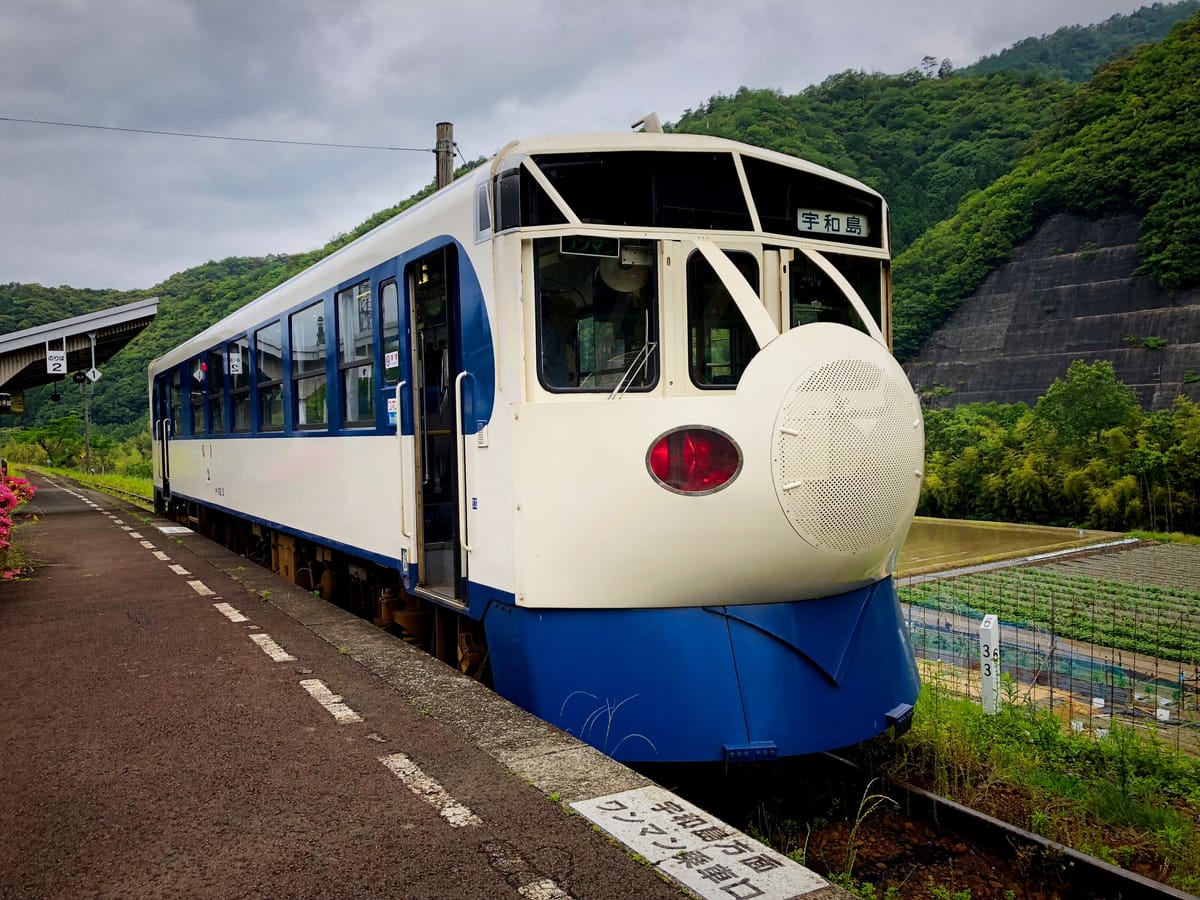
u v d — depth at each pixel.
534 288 4.27
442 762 3.76
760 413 4.00
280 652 5.64
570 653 4.22
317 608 7.03
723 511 4.01
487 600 4.62
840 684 4.33
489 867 2.87
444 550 5.87
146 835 3.14
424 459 5.64
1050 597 14.78
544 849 2.99
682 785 4.59
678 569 4.09
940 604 14.03
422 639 6.38
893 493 4.21
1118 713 7.61
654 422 4.05
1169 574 18.27
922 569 19.11
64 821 3.27
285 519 8.48
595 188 4.35
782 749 4.12
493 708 4.40
